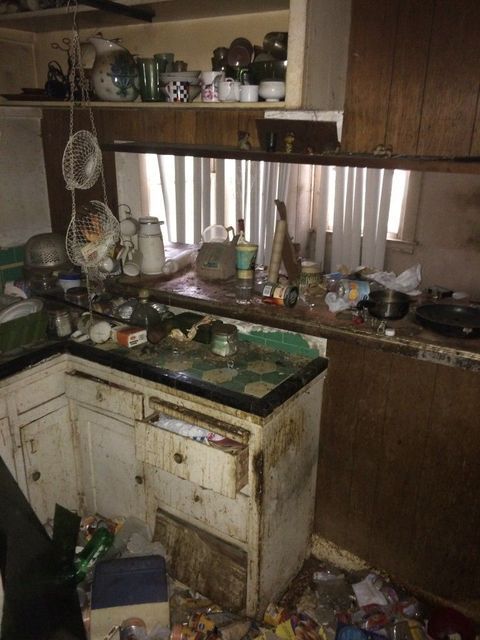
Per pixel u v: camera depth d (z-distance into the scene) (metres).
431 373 1.57
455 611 1.71
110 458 1.85
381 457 1.75
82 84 1.84
